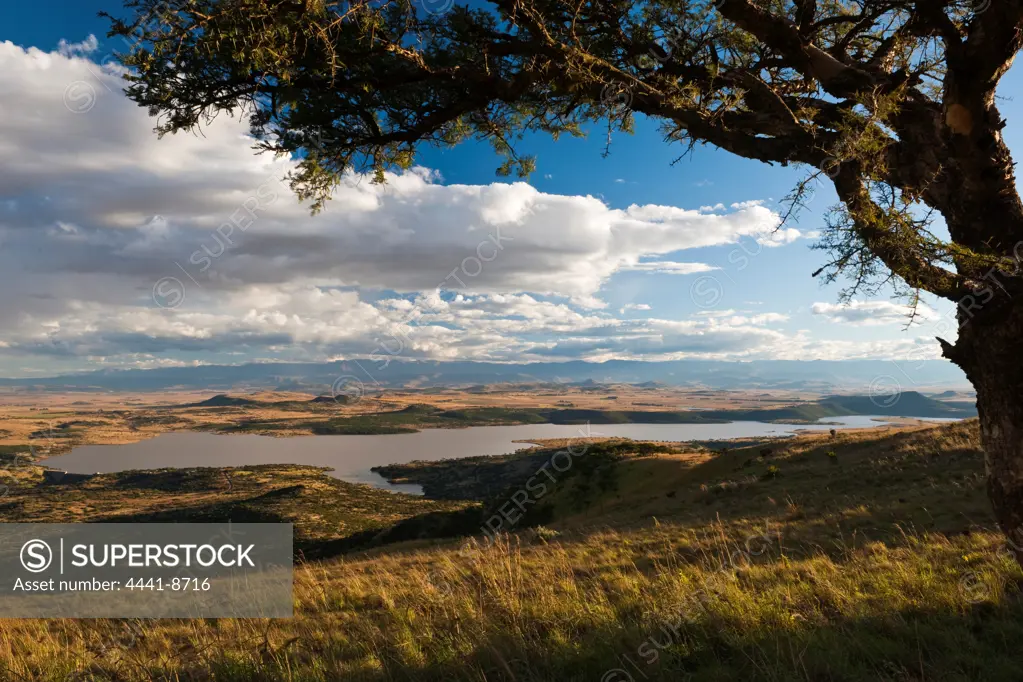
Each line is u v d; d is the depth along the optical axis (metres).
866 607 7.62
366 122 6.88
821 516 19.66
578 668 6.24
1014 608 7.25
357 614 10.32
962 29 6.06
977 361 5.98
